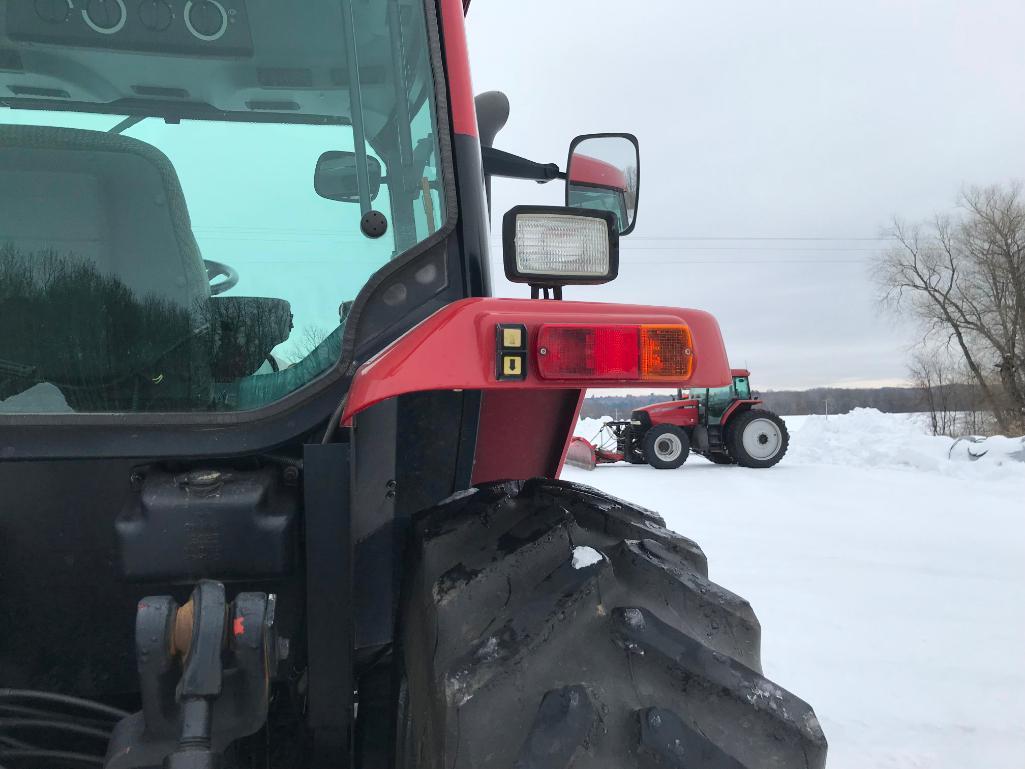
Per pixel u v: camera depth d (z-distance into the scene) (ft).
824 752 2.89
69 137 4.11
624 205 5.63
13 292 4.01
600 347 3.28
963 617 12.92
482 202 4.21
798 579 15.60
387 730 4.56
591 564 3.30
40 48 4.33
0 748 4.07
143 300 4.10
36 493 3.97
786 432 41.22
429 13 4.24
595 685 2.89
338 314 4.27
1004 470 31.30
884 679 10.17
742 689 2.96
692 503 27.02
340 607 3.54
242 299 4.20
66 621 4.09
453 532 3.58
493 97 6.06
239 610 2.94
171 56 4.43
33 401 3.97
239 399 4.12
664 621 3.18
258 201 4.28
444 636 3.14
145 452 3.69
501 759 2.72
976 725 8.71
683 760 2.70
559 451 5.32
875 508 25.02
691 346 3.44
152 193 4.20
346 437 3.65
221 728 2.91
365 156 4.40
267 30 4.43
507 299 3.38
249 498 3.51
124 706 4.30
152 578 3.49
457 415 4.50
